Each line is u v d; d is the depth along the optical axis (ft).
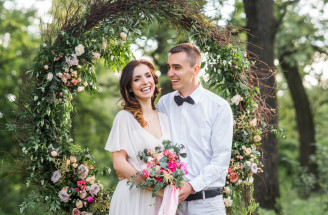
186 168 8.77
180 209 9.14
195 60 9.07
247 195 10.52
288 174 40.65
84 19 9.25
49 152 9.43
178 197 8.39
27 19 32.30
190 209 8.95
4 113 9.92
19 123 9.51
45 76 9.27
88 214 9.69
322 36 31.45
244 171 10.09
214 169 8.75
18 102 9.50
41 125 9.30
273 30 22.33
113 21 9.46
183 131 9.16
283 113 47.70
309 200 25.90
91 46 9.63
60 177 9.42
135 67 8.67
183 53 8.96
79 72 9.77
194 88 9.28
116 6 9.52
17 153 9.76
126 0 9.43
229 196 9.87
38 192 9.55
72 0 9.65
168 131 8.96
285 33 29.12
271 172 19.94
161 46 22.71
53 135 9.56
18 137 9.64
